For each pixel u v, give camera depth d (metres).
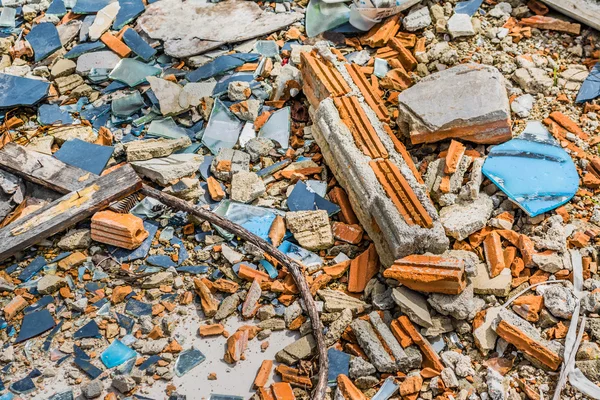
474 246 2.27
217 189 2.42
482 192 2.33
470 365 2.13
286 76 2.60
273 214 2.38
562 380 2.08
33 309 2.25
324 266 2.30
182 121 2.55
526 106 2.48
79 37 2.73
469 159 2.36
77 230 2.35
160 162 2.44
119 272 2.30
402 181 2.28
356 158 2.33
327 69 2.50
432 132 2.38
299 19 2.75
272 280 2.28
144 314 2.24
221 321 2.24
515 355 2.14
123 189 2.36
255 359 2.19
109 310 2.25
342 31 2.71
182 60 2.67
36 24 2.78
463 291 2.17
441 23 2.65
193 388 2.15
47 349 2.20
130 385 2.14
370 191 2.28
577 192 2.32
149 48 2.67
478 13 2.70
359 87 2.48
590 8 2.62
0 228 2.34
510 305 2.18
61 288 2.28
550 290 2.16
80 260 2.31
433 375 2.12
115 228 2.31
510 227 2.28
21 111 2.59
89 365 2.18
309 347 2.18
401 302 2.18
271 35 2.72
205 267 2.31
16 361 2.19
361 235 2.33
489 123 2.36
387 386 2.12
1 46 2.71
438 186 2.34
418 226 2.22
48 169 2.41
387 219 2.24
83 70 2.64
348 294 2.27
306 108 2.58
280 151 2.49
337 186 2.43
